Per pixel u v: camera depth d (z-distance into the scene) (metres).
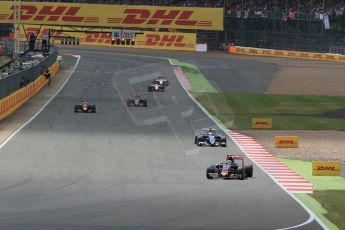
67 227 71.69
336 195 99.12
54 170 110.88
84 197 89.56
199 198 91.06
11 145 136.88
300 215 82.69
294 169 123.06
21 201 85.56
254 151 141.75
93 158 124.75
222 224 75.81
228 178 107.94
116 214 79.12
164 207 84.25
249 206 86.88
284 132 178.12
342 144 158.75
